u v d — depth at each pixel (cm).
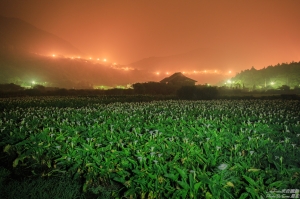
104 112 1448
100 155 627
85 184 570
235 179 495
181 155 631
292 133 929
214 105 1920
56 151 699
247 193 442
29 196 548
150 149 677
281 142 760
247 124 1070
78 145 749
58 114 1378
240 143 747
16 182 610
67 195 544
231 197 449
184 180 489
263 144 726
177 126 1012
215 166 562
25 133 855
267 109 1628
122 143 731
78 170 623
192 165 567
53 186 586
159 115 1307
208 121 1094
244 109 1673
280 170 533
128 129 973
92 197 562
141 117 1266
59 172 646
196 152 629
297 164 580
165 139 776
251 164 575
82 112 1520
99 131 888
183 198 449
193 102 2341
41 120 1202
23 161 697
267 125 1002
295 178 501
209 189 464
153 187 496
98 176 607
